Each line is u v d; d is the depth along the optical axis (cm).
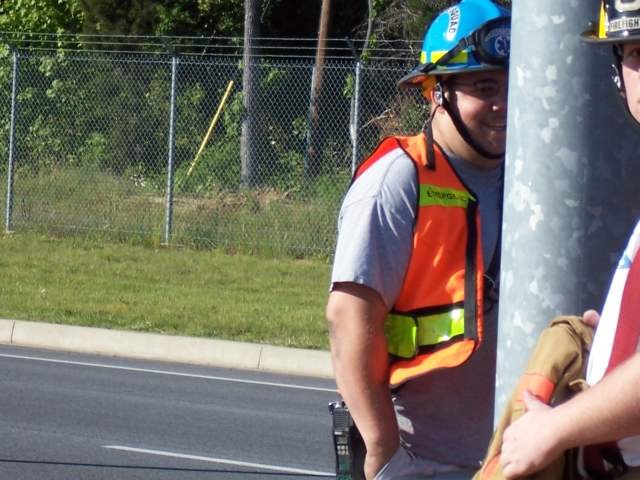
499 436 677
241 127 5350
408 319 881
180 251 4819
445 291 877
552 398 661
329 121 4956
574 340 682
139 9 7769
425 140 915
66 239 5025
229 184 5169
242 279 4219
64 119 5369
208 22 8031
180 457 2105
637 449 614
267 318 3459
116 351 3222
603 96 762
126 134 5350
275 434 2308
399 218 875
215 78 5741
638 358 579
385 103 4816
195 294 3881
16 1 8650
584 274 764
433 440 895
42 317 3438
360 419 870
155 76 5447
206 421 2403
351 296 868
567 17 760
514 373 783
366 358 864
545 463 606
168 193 4872
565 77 762
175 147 5284
